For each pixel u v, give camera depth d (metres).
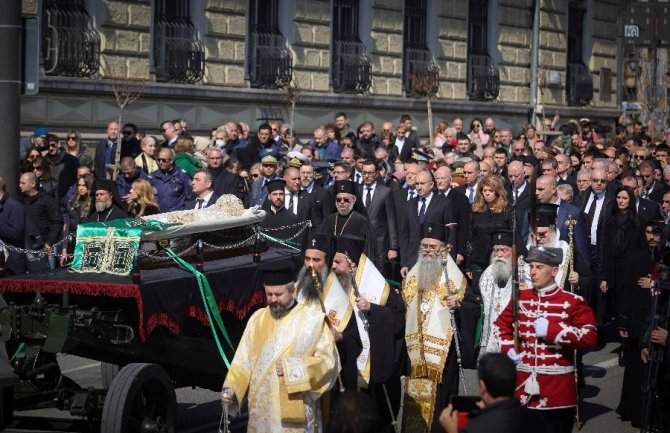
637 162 22.58
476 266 14.52
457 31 31.94
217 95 24.80
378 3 29.22
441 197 15.31
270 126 21.08
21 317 9.54
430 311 10.23
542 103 35.31
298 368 8.42
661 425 10.98
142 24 23.14
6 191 13.88
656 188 19.33
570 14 37.19
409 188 16.98
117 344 9.51
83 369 13.27
